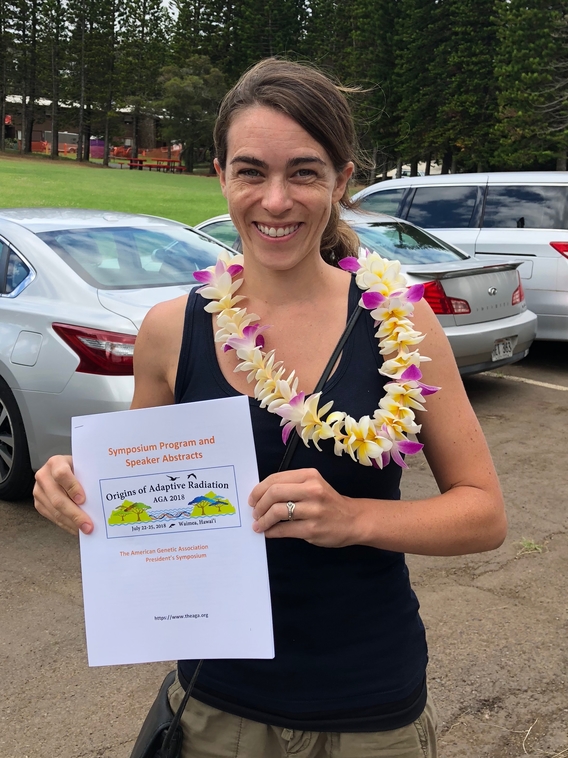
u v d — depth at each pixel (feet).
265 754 4.12
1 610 9.61
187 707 4.29
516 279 19.26
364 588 4.04
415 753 4.04
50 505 4.11
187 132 258.16
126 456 3.99
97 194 122.52
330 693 3.98
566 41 118.11
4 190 117.70
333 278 4.36
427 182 25.16
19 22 229.04
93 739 7.30
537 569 10.71
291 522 3.70
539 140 123.03
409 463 15.31
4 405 12.31
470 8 141.38
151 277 13.01
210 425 3.88
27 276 12.58
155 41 245.65
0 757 7.04
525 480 14.20
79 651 8.77
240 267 4.30
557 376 22.80
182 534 3.97
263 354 4.05
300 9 200.75
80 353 11.16
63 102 252.83
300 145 3.92
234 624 3.94
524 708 7.70
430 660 8.50
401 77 154.92
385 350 3.98
